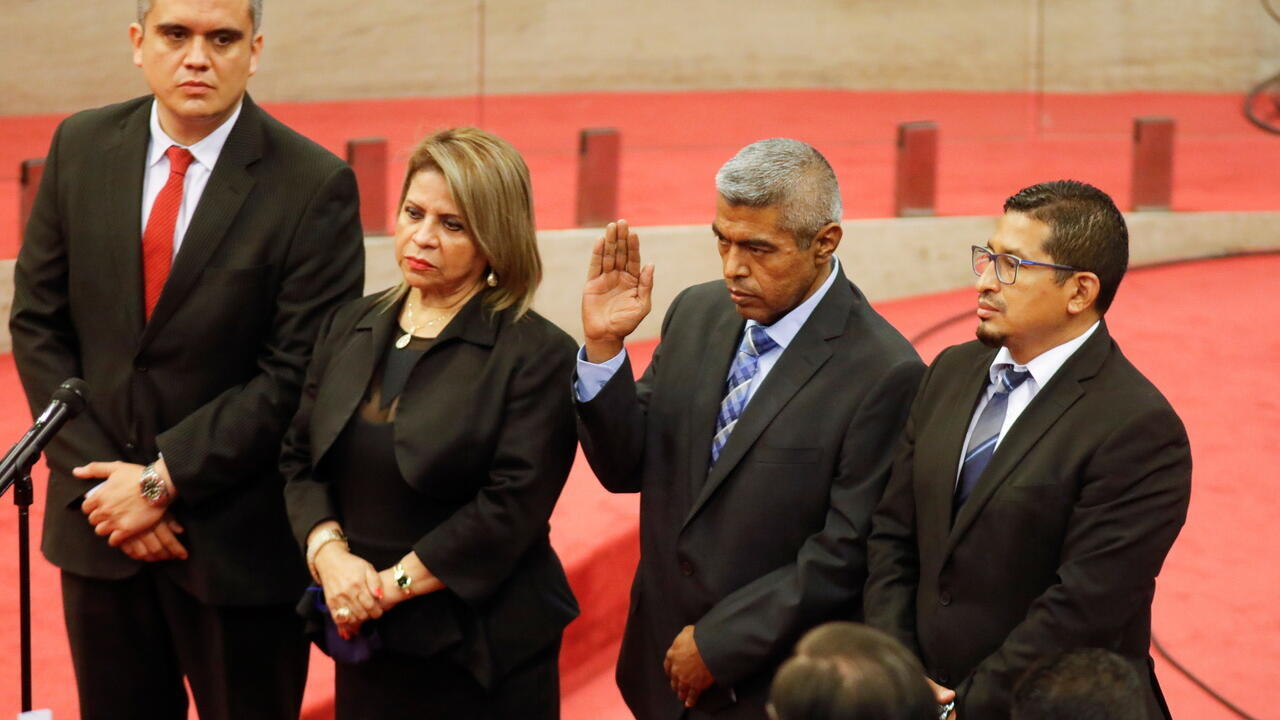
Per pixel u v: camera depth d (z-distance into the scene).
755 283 6.47
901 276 18.47
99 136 7.47
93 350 7.41
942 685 6.19
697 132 24.86
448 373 6.75
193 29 6.97
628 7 25.36
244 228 7.31
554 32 24.84
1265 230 19.72
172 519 7.35
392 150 21.61
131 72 21.17
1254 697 8.91
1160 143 19.72
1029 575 6.04
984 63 26.94
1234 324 16.36
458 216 6.67
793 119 25.53
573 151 23.03
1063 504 5.96
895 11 26.89
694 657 6.62
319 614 6.83
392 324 6.96
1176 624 9.80
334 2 23.05
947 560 6.17
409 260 6.75
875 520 6.54
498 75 24.56
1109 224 6.01
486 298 6.88
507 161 6.75
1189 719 8.67
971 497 6.12
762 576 6.64
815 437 6.61
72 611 7.64
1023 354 6.20
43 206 7.52
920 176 18.81
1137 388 6.00
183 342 7.26
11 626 9.12
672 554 6.95
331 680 8.89
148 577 7.57
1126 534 5.80
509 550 6.68
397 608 6.73
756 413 6.68
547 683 7.16
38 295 7.50
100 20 20.86
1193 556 10.77
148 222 7.33
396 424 6.71
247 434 7.21
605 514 11.26
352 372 6.88
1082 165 23.64
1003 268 6.07
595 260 6.71
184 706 8.05
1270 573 10.49
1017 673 5.78
